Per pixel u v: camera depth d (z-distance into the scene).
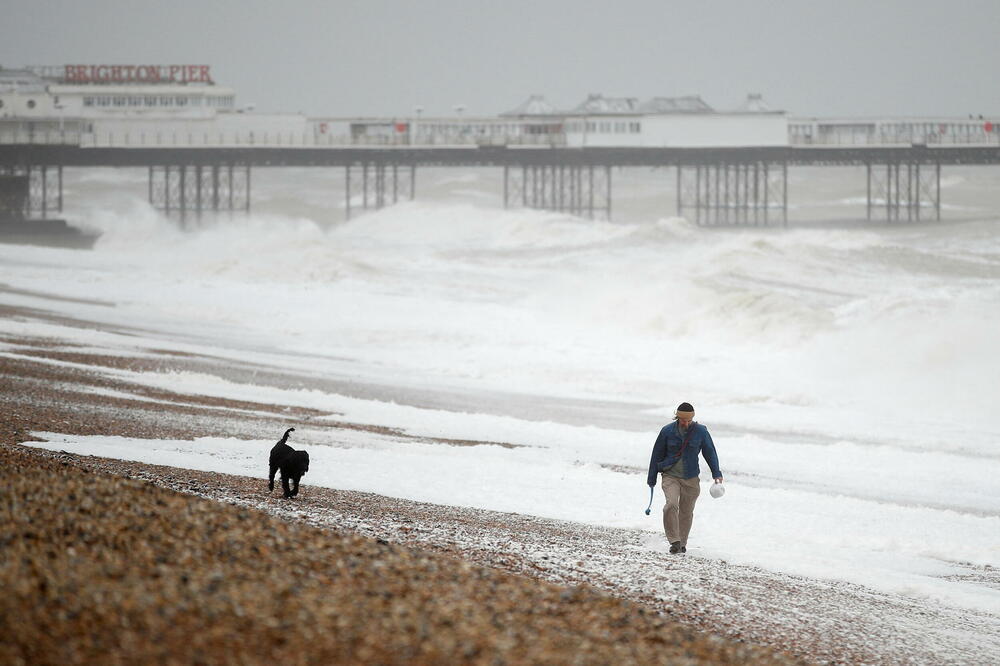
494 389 101.75
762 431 81.62
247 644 15.72
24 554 18.05
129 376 85.19
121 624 15.64
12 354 92.12
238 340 134.00
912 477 61.59
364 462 52.47
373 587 19.86
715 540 38.47
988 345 123.06
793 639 25.06
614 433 73.88
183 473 41.94
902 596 31.88
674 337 148.75
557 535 36.19
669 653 19.56
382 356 124.75
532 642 18.03
